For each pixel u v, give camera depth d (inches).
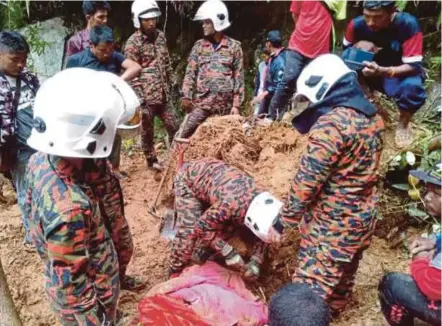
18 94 136.2
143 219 171.2
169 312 110.0
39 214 89.7
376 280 146.9
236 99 208.8
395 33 154.9
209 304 112.1
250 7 293.4
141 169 211.8
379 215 158.7
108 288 104.2
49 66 289.4
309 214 121.0
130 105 99.7
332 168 112.7
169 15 298.0
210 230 125.0
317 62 115.1
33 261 153.9
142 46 194.4
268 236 117.5
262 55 266.2
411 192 152.2
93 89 89.7
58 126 87.9
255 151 159.2
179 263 134.3
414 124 184.9
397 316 118.3
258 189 123.8
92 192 96.6
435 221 151.6
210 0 201.8
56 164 90.8
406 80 161.0
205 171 131.0
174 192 144.1
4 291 100.5
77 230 88.7
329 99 112.1
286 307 78.9
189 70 209.8
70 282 91.6
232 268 128.1
